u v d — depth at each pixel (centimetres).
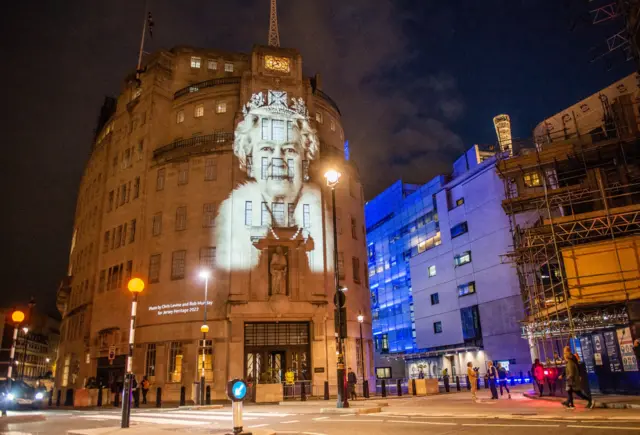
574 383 1516
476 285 5231
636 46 2734
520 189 3212
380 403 2272
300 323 3819
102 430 1239
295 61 4344
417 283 6388
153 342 3809
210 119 4344
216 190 3972
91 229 5112
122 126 4931
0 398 2602
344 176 4478
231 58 4934
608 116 3350
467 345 5291
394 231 7594
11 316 2147
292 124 4159
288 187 3997
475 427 1099
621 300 2038
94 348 4347
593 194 2861
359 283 4309
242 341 3603
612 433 920
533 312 2897
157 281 3944
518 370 4541
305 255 3872
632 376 1955
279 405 2636
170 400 3584
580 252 2227
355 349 3984
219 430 1235
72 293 5381
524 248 2867
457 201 5762
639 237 2178
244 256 3759
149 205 4219
